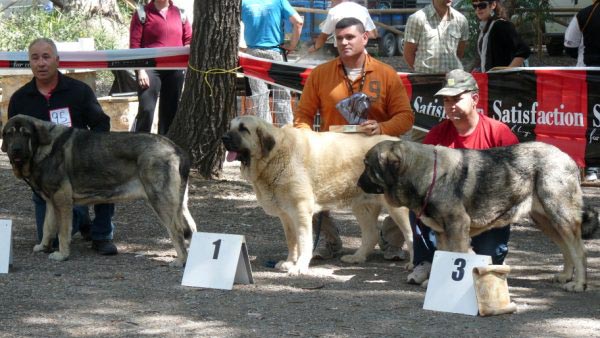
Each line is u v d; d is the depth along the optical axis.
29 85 8.08
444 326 5.72
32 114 8.02
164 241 8.48
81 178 7.57
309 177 7.03
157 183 7.36
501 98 10.48
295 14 13.48
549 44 23.41
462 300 6.04
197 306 6.19
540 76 10.30
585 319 5.90
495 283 6.01
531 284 6.89
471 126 6.79
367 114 7.44
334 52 17.66
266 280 6.97
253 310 6.09
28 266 7.41
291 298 6.42
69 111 8.09
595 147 10.23
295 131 7.08
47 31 17.44
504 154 6.40
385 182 6.25
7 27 17.59
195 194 10.40
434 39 10.70
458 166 6.27
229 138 6.82
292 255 7.34
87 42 15.12
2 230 7.25
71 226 7.71
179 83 12.26
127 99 13.60
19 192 10.63
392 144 6.27
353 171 7.14
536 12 21.31
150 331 5.60
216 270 6.72
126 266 7.45
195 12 10.94
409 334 5.54
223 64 10.93
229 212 9.71
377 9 24.70
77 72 14.05
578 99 10.21
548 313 6.05
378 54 24.45
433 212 6.25
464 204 6.25
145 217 9.51
